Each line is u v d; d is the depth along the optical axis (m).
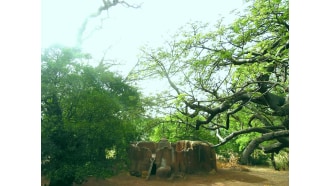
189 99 14.91
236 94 13.19
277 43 11.34
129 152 18.14
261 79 13.02
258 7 9.80
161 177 18.09
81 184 14.38
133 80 16.48
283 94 15.68
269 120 17.83
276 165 21.12
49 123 11.48
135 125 15.11
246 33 10.49
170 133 22.16
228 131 23.81
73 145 12.04
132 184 15.81
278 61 10.96
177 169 18.70
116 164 13.55
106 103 12.35
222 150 24.53
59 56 12.61
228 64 12.12
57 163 12.15
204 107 14.81
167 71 15.58
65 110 12.20
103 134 12.17
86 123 11.63
